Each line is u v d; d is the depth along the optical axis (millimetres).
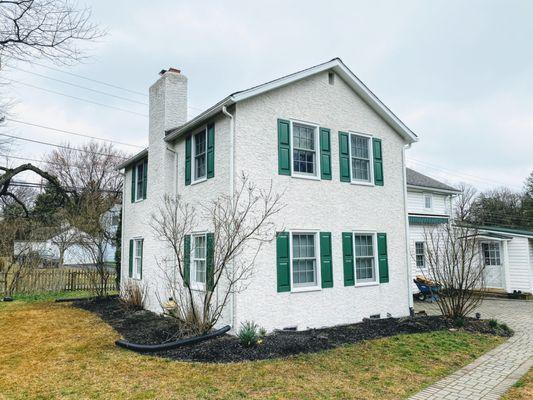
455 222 17453
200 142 11562
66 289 19109
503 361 7605
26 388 5969
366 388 6008
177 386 6020
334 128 11641
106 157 37812
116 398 5570
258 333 8906
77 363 7250
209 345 8172
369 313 11562
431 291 16094
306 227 10500
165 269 12117
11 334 9812
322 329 10102
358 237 11938
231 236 8984
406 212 13188
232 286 9148
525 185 43594
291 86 10828
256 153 9883
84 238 20047
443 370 6988
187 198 11844
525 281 18453
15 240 19906
